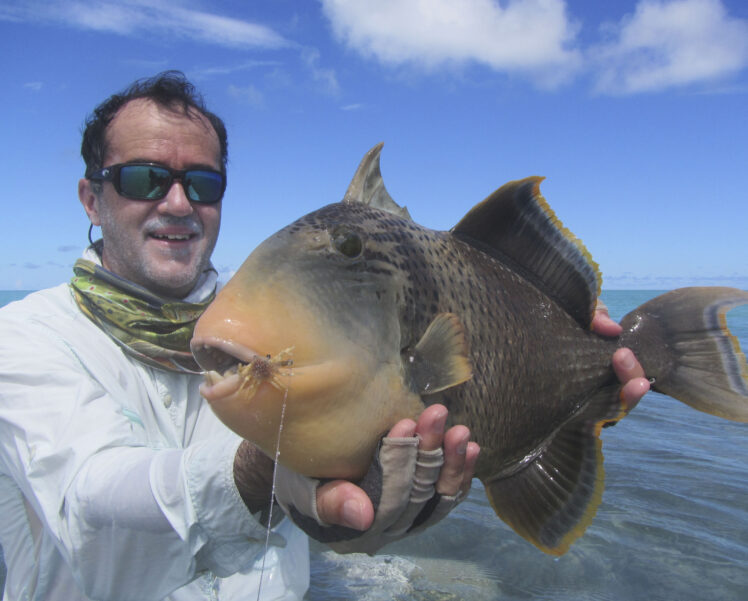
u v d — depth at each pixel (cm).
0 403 66
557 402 76
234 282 52
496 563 109
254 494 58
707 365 88
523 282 75
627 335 86
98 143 82
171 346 80
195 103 84
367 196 68
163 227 79
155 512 58
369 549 56
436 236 68
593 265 79
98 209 82
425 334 59
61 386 66
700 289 91
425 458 52
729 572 102
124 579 60
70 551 60
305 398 50
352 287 55
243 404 49
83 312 80
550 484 75
